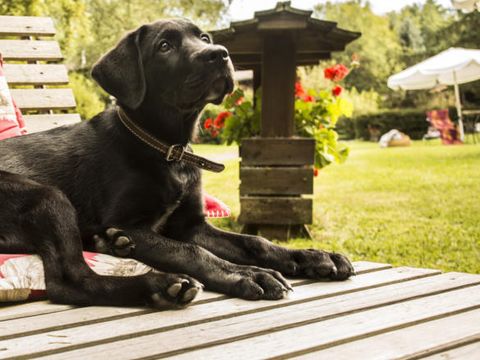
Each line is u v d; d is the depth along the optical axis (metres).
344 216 6.84
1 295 2.17
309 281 2.55
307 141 5.49
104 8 16.45
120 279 2.21
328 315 2.08
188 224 2.98
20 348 1.73
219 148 16.30
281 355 1.71
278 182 5.51
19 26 4.66
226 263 2.44
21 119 3.82
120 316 2.06
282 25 5.37
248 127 6.28
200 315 2.06
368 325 1.98
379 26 26.70
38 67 4.60
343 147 6.58
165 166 2.82
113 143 2.84
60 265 2.28
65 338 1.82
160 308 2.14
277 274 2.38
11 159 2.87
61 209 2.37
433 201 7.86
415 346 1.81
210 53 2.79
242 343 1.81
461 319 2.08
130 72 2.87
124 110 2.90
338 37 5.55
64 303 2.22
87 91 15.46
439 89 22.95
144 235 2.62
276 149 5.49
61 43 15.35
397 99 25.66
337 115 6.38
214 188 9.52
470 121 21.58
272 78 5.53
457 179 10.08
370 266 2.79
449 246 5.21
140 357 1.67
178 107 2.92
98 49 16.39
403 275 2.64
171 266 2.48
